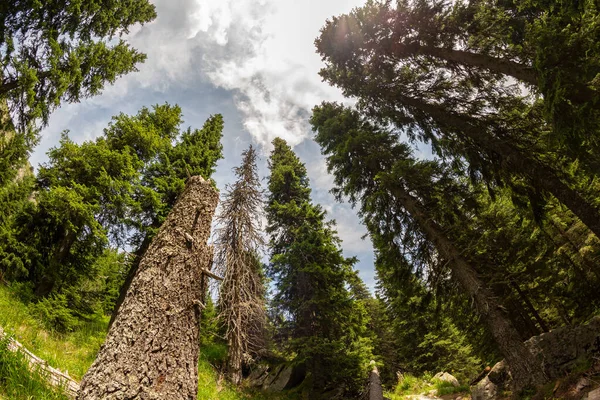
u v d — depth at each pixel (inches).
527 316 545.6
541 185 354.6
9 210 416.5
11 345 158.9
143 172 586.9
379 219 485.4
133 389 120.6
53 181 464.1
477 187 455.2
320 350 563.8
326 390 599.5
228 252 465.7
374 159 479.8
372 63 496.4
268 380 608.1
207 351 565.9
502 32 368.8
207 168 669.9
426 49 437.7
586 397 203.3
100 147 505.7
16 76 367.9
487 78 411.5
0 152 385.1
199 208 182.4
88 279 514.9
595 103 227.9
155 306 141.3
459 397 529.0
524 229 499.2
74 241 479.2
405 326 1004.6
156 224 561.3
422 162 414.0
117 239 531.2
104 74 465.4
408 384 754.8
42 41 401.1
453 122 430.6
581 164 278.5
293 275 655.1
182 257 160.6
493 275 356.2
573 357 266.4
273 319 649.0
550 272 472.7
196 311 158.4
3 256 400.2
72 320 361.1
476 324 541.6
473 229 420.8
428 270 447.5
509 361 296.7
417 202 438.9
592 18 226.8
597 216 293.4
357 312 693.3
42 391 141.3
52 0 387.5
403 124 499.8
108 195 482.0
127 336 132.3
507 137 392.5
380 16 439.8
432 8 403.2
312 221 728.3
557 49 238.5
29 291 399.9
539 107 349.1
